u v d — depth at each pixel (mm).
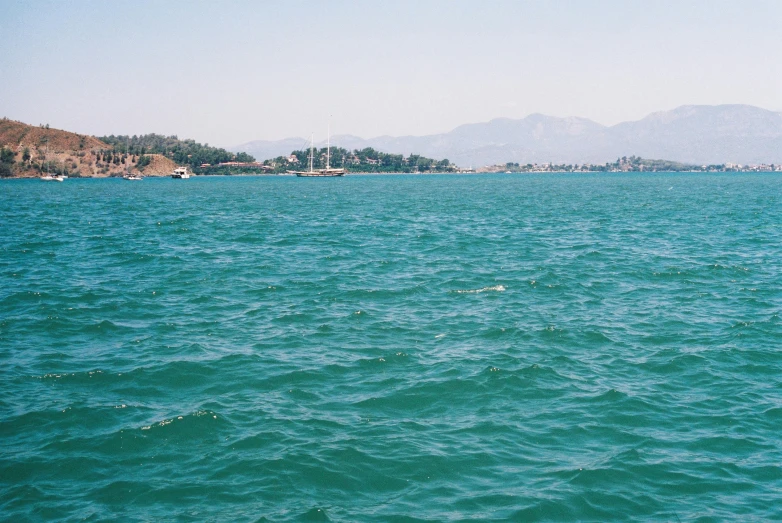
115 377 24797
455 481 17391
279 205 124938
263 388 23734
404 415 21453
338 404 22312
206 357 27047
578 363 26250
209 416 21172
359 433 20062
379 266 48438
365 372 25297
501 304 35969
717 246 57656
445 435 20000
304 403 22406
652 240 62812
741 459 18625
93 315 33906
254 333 30641
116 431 20203
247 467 18047
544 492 16844
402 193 178625
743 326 31250
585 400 22594
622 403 22328
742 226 74750
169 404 22328
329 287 40625
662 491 17000
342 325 31875
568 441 19656
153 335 30406
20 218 93750
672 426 20672
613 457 18641
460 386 23750
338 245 60594
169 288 40719
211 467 18109
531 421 20984
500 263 49469
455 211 104688
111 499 16594
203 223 84625
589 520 15750
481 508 16188
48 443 19469
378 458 18500
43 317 33250
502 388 23547
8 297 37750
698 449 19203
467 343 28828
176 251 56906
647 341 29141
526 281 42062
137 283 42312
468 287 40469
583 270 46062
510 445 19375
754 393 23266
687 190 184000
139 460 18562
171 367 25812
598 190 190875
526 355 27078
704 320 32562
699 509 16219
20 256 54156
